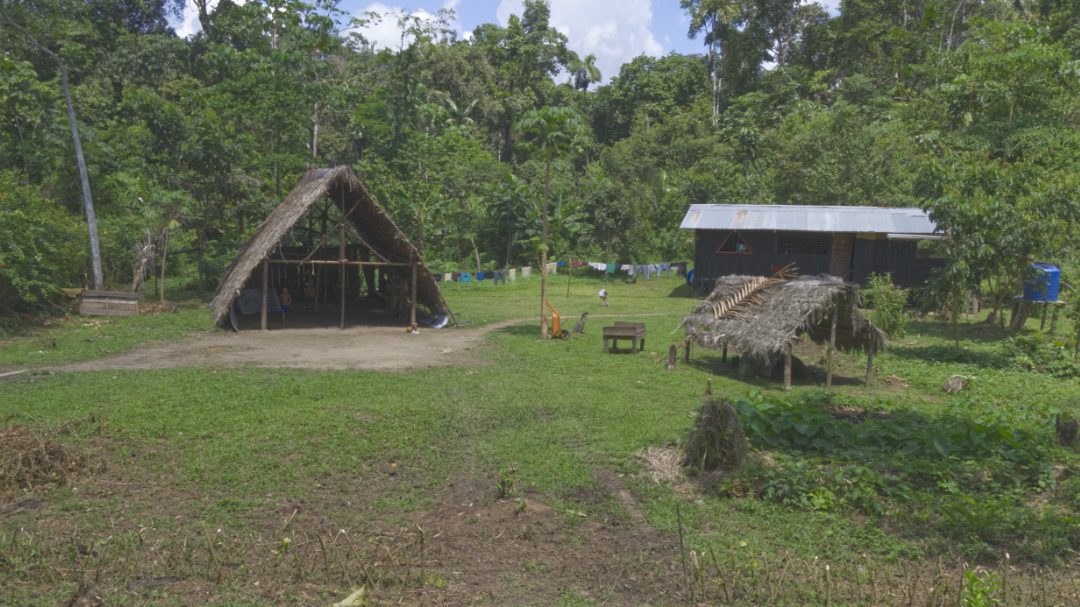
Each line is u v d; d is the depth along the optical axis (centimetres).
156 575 646
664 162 5566
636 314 2866
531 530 774
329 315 2652
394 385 1458
